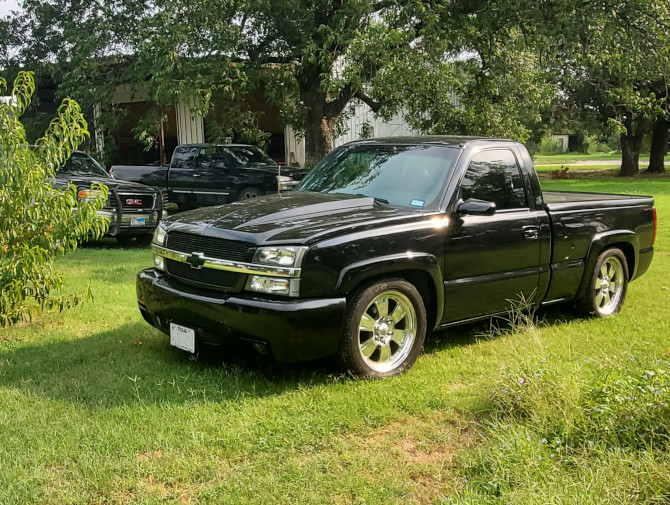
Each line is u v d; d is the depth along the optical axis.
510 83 18.03
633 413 3.37
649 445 3.20
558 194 7.03
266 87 17.58
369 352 4.48
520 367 4.00
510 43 17.31
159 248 4.80
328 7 15.81
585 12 13.50
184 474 3.15
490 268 5.09
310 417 3.79
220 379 4.39
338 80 13.95
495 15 15.40
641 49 14.10
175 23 14.26
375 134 24.00
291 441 3.51
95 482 3.05
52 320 5.94
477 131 18.33
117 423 3.69
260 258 4.11
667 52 14.61
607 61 14.70
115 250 10.66
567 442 3.33
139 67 15.15
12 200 5.20
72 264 9.00
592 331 5.77
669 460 3.03
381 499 2.97
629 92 15.45
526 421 3.54
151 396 4.09
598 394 3.60
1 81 5.27
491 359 4.91
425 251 4.61
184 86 14.21
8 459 3.26
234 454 3.37
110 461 3.25
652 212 6.79
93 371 4.57
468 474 3.18
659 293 7.35
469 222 4.91
